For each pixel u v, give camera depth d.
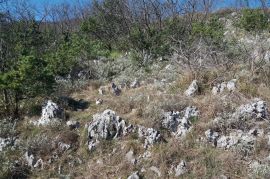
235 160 6.29
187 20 15.52
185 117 7.14
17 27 16.59
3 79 7.95
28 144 7.14
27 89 8.12
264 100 7.42
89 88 9.58
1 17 16.70
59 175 6.69
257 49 9.10
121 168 6.59
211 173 6.18
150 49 12.52
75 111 8.24
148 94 8.23
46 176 6.71
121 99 8.30
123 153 6.82
